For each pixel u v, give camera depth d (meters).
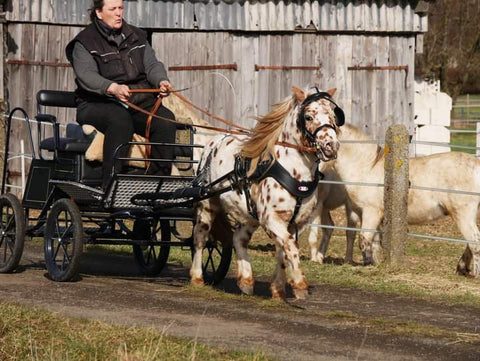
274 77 20.67
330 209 13.99
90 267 12.19
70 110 19.78
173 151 10.38
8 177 19.44
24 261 12.28
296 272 8.87
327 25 20.83
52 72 19.55
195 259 10.39
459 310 9.62
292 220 9.13
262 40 20.62
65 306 8.92
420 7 21.20
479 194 12.10
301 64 20.78
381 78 21.27
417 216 13.02
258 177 9.08
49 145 10.74
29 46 19.38
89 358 7.07
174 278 11.38
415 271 12.21
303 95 8.85
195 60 20.36
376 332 8.16
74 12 19.59
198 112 20.36
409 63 21.47
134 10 19.89
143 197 10.03
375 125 21.28
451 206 12.62
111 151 10.02
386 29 21.17
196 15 20.25
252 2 20.47
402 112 21.45
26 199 11.06
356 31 21.03
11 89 19.31
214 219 10.35
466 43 42.97
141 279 11.15
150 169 10.31
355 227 13.95
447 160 12.71
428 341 7.87
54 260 10.56
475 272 12.23
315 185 9.01
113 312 8.70
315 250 13.70
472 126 43.78
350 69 21.05
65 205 10.20
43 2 19.39
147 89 10.14
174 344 7.37
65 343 7.44
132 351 7.17
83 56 10.28
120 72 10.34
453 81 44.47
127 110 10.22
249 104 20.56
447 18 39.25
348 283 11.16
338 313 8.96
